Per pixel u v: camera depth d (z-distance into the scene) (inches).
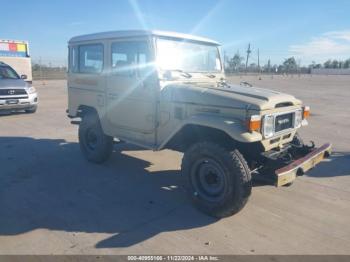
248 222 160.4
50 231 149.9
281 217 165.9
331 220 163.6
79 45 241.3
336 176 224.7
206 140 172.4
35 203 178.7
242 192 153.3
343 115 505.0
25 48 777.6
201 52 219.1
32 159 256.4
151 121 198.4
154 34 190.2
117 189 199.5
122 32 205.2
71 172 227.9
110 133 227.8
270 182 151.4
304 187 204.7
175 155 269.0
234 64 2142.0
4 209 171.2
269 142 166.2
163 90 189.5
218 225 157.2
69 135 340.5
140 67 198.5
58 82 1386.6
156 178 218.4
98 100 231.8
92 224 156.8
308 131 375.2
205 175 166.1
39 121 422.9
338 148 297.6
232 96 165.0
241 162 154.0
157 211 171.0
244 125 154.9
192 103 175.6
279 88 1135.6
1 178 215.3
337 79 2123.5
